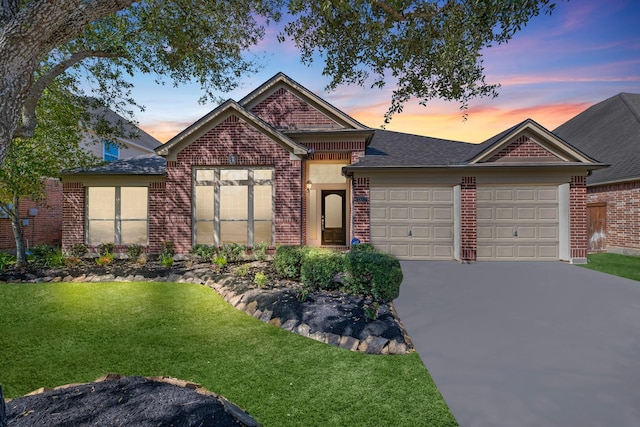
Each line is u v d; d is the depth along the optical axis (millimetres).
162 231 12602
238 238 11688
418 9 5125
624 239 14352
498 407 3299
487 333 5266
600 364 4219
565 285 8328
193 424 2510
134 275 9359
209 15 8695
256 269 9445
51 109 11219
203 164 11656
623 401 3404
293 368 4113
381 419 3088
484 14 4637
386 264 6609
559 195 11656
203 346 4777
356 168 11773
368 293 6668
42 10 2504
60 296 7434
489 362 4281
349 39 6180
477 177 11742
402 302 6902
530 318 5934
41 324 5656
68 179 12680
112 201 12867
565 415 3176
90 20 2867
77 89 11836
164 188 12664
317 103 13992
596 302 6891
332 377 3891
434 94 6184
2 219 14125
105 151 20250
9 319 5902
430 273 9742
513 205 11758
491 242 11766
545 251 11688
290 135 13562
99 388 3049
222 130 11664
